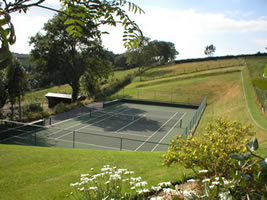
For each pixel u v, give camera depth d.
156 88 57.41
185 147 6.16
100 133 27.66
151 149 22.44
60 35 39.22
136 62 83.50
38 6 1.89
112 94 54.41
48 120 32.34
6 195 6.94
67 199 6.39
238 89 47.31
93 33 2.45
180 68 79.12
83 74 46.91
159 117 36.97
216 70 67.81
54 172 8.88
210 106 42.50
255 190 3.21
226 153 5.42
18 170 9.15
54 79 41.75
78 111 38.97
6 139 23.28
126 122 33.28
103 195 4.11
